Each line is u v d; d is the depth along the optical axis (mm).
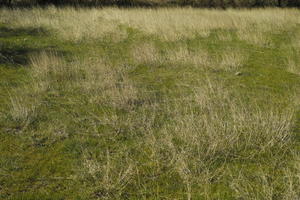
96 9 17109
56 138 4367
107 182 3416
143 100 5656
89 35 11016
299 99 5777
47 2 19766
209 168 3744
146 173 3662
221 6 23578
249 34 11617
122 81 6691
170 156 3914
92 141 4316
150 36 11445
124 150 4117
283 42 10891
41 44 10047
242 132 4449
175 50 9375
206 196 3295
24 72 7176
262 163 3875
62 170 3707
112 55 8930
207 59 8258
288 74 7426
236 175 3643
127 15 14680
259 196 3277
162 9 18062
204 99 5418
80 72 7211
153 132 4547
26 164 3791
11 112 4957
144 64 8008
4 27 12250
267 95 6039
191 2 23266
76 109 5277
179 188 3424
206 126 4375
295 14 17078
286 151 4125
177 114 4984
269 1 24422
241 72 7461
